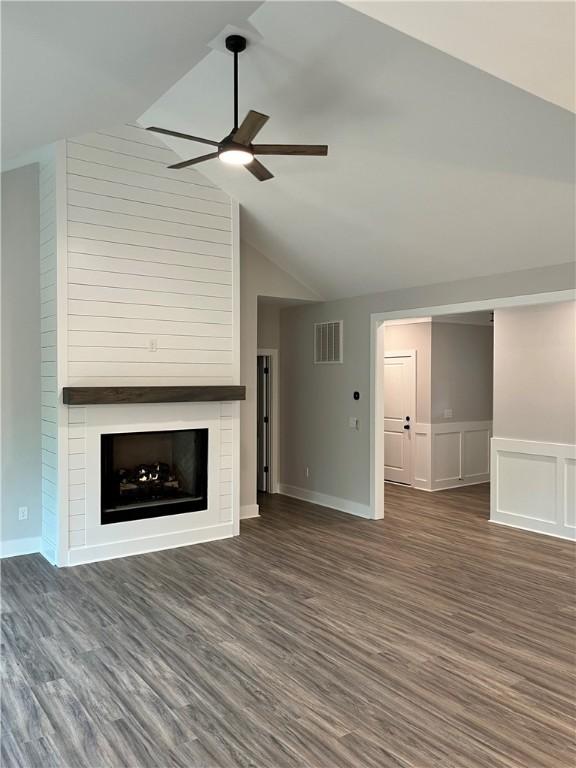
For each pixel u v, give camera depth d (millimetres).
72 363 4930
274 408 8102
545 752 2518
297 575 4734
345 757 2479
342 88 3727
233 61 3715
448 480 8469
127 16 1766
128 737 2615
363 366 6766
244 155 3420
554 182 3945
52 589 4398
